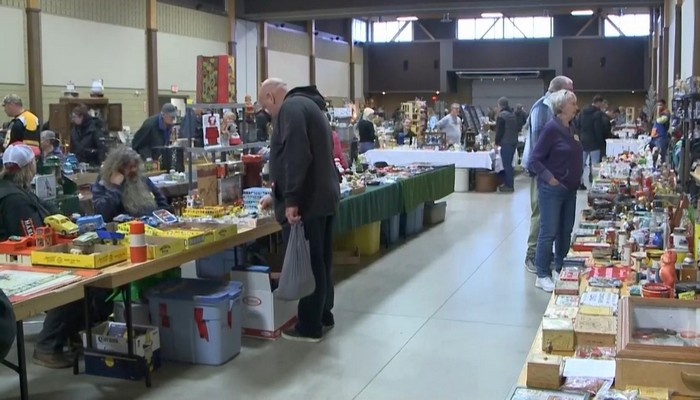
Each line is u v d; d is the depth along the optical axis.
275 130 3.88
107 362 3.63
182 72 14.49
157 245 3.46
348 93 23.08
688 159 6.81
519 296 5.15
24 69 10.68
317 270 4.10
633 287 2.74
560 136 4.95
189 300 3.78
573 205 5.18
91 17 11.90
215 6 15.84
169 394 3.43
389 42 23.80
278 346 4.11
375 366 3.79
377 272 5.95
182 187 6.14
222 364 3.82
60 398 3.38
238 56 16.56
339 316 4.70
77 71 11.63
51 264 3.25
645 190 5.03
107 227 3.81
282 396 3.40
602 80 21.91
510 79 23.47
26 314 2.70
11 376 3.67
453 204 10.07
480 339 4.22
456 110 12.74
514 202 10.25
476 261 6.34
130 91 12.95
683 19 11.96
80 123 8.04
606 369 2.14
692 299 2.13
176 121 7.90
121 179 4.21
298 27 19.78
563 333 2.33
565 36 22.16
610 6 14.66
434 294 5.24
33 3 10.67
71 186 5.40
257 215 4.45
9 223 3.56
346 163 7.49
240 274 4.21
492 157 11.45
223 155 5.37
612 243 3.85
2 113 10.23
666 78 15.05
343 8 15.40
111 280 3.14
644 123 15.69
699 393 1.82
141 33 13.19
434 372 3.71
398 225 7.32
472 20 23.09
